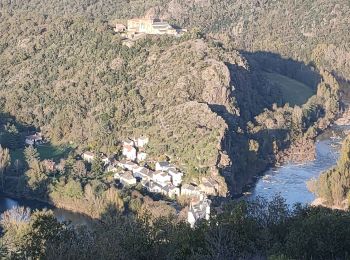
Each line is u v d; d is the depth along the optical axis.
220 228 56.84
